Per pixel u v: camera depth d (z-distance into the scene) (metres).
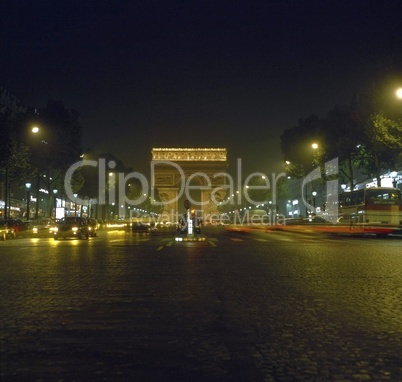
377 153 60.25
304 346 8.02
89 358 7.38
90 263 21.16
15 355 7.51
